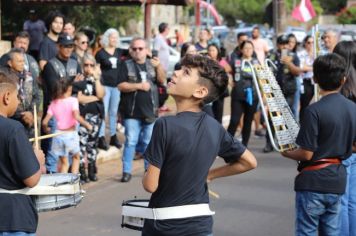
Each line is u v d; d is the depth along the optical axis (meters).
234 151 5.05
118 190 11.31
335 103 6.18
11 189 5.32
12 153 5.23
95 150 11.87
